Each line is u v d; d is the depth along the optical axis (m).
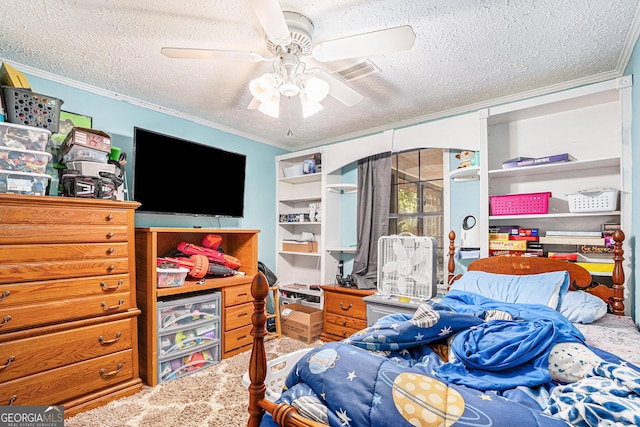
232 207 3.24
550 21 1.66
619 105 2.00
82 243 1.93
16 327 1.68
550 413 0.83
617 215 2.12
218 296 2.69
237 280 2.83
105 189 2.11
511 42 1.85
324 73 1.82
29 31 1.77
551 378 1.09
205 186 2.99
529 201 2.30
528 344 1.12
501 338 1.20
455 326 1.31
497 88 2.47
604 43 1.86
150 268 2.27
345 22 1.71
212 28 1.75
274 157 3.99
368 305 2.51
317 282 3.83
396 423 0.74
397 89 2.48
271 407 0.91
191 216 2.98
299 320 3.20
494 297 1.99
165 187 2.66
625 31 1.74
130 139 2.70
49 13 1.62
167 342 2.35
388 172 3.25
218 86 2.47
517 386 1.01
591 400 0.77
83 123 2.41
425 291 2.41
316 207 3.64
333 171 3.49
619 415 0.71
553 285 1.91
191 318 2.51
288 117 3.12
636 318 1.85
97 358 1.97
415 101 2.71
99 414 1.86
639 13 1.58
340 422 0.81
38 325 1.75
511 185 2.59
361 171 3.46
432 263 2.40
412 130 2.88
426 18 1.66
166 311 2.37
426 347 1.31
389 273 2.60
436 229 3.09
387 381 0.83
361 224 3.39
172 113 2.97
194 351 2.48
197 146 2.93
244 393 2.14
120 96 2.62
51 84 2.29
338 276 3.37
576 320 1.77
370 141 3.16
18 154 1.79
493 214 2.45
